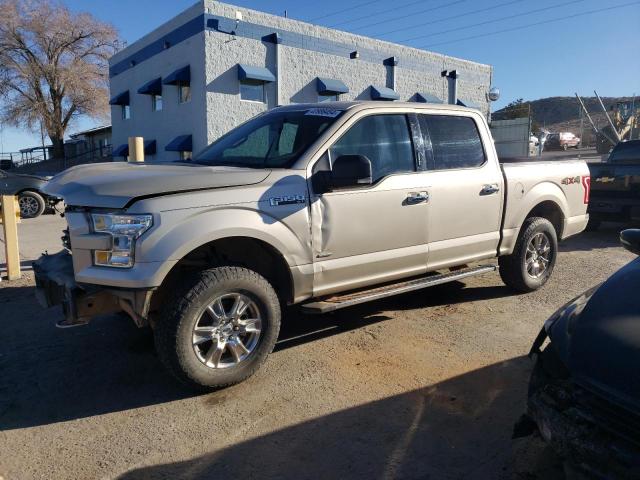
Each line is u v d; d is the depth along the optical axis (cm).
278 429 333
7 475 291
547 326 286
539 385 262
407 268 478
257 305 386
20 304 581
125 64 2436
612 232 1084
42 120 3778
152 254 340
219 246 410
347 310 555
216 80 1839
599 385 231
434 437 323
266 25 1928
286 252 395
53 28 3584
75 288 361
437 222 491
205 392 377
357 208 432
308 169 411
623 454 211
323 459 303
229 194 370
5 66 3591
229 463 300
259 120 507
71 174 401
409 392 377
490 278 679
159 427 337
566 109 8169
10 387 391
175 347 353
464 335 484
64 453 311
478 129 543
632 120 2466
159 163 468
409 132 481
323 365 422
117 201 342
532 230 586
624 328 244
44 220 1310
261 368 417
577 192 647
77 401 371
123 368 420
